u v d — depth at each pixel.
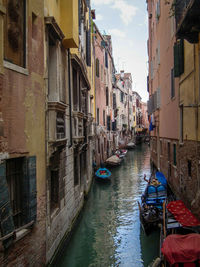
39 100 6.41
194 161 9.16
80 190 12.51
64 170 8.82
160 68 18.88
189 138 9.95
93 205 14.30
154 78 23.20
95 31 23.47
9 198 4.86
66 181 9.13
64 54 9.05
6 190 4.77
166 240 5.86
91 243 9.62
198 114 8.58
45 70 6.83
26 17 5.76
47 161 6.84
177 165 12.62
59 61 8.20
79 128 11.34
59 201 8.10
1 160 4.71
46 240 6.72
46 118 6.84
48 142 6.89
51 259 7.13
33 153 6.01
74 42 8.62
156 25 20.50
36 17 6.37
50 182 7.46
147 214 10.52
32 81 6.00
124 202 14.84
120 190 17.75
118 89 42.94
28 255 5.65
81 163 13.28
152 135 27.38
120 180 21.22
